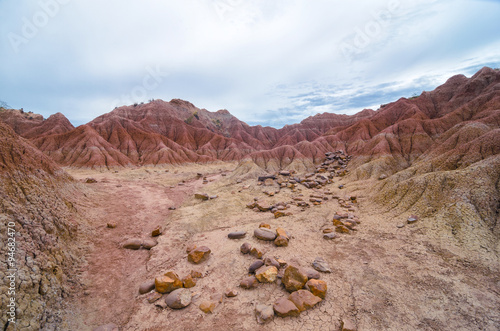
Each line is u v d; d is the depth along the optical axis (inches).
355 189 1229.1
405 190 780.6
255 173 1860.2
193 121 5723.4
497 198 558.3
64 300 360.8
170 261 540.7
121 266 513.0
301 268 437.4
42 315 303.0
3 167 505.4
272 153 2881.4
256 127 6417.3
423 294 358.6
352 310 335.9
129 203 1033.5
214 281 440.5
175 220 837.2
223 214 913.5
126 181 1708.9
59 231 506.3
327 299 362.0
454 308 324.2
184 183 1883.6
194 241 663.1
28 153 714.8
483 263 420.2
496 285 363.6
